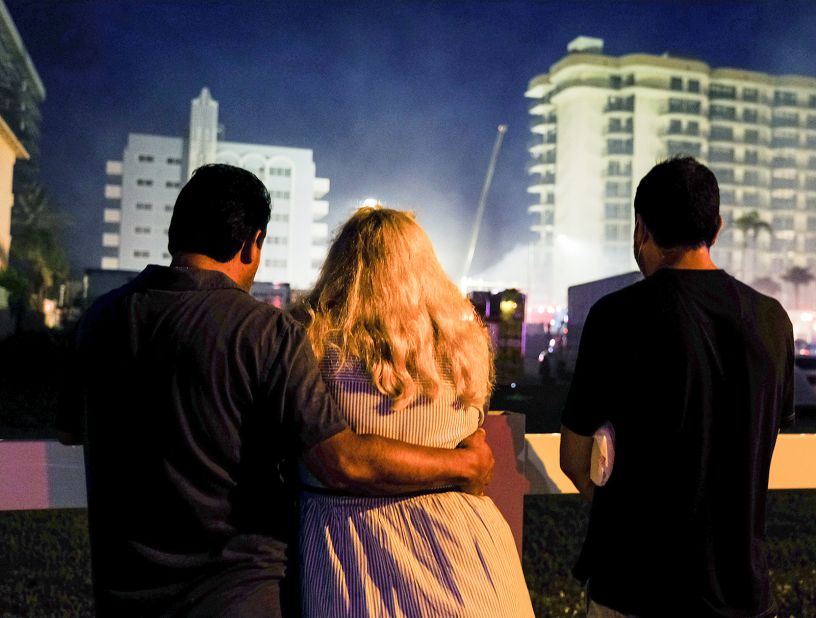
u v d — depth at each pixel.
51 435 10.24
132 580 1.37
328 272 1.64
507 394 18.11
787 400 1.68
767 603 1.56
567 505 6.18
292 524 1.57
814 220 122.75
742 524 1.53
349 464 1.41
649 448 1.56
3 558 4.39
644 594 1.53
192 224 1.50
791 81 124.00
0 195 38.31
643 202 1.71
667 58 119.31
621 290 1.66
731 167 120.81
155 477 1.37
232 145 108.69
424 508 1.49
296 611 1.50
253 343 1.40
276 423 1.42
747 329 1.58
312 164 109.88
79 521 5.27
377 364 1.51
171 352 1.38
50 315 59.97
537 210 125.31
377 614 1.42
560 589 4.09
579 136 119.38
